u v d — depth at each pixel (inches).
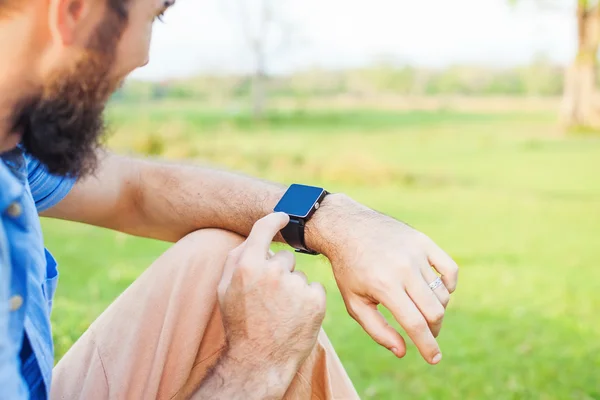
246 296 37.5
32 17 31.4
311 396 42.0
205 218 52.9
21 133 33.8
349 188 365.1
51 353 35.8
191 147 494.6
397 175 395.5
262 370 37.4
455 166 446.9
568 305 152.6
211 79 1094.4
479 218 275.3
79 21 32.3
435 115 947.3
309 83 1160.2
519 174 410.3
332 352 44.3
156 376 41.9
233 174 54.8
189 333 42.6
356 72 1165.7
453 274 42.6
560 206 303.6
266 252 38.8
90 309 130.0
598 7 706.8
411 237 43.4
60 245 204.1
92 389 42.5
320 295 37.8
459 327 134.3
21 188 32.3
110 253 194.9
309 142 608.1
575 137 623.5
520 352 119.3
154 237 56.5
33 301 34.0
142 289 43.9
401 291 41.5
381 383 102.9
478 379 105.5
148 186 54.4
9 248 31.8
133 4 33.7
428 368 109.3
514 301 155.7
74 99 33.0
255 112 985.5
